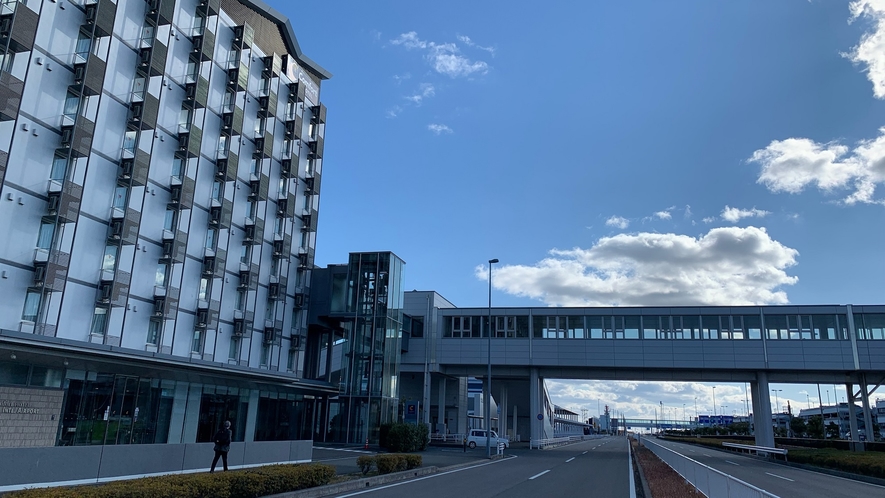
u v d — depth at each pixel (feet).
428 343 169.89
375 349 147.54
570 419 506.48
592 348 159.53
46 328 89.25
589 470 87.56
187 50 122.01
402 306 159.94
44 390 66.85
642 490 59.06
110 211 101.76
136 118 105.70
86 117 96.84
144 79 108.58
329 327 164.45
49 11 91.81
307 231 163.94
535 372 165.07
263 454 69.77
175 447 56.65
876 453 115.75
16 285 85.76
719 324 153.99
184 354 117.80
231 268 133.39
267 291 146.00
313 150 169.07
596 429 637.30
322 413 146.51
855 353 144.15
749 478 85.76
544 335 163.84
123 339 103.19
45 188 90.53
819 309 149.07
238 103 137.80
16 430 63.31
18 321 85.76
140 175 105.91
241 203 137.80
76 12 96.37
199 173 124.47
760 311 152.35
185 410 98.22
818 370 148.25
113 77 102.94
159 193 113.19
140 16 109.81
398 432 127.85
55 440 67.72
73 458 45.73
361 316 151.23
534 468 90.22
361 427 141.69
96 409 81.35
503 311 168.45
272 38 156.25
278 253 148.87
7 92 82.43
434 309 172.86
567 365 160.15
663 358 154.51
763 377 150.82
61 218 90.99
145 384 89.81
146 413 89.66
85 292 96.37
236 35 137.18
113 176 102.63
